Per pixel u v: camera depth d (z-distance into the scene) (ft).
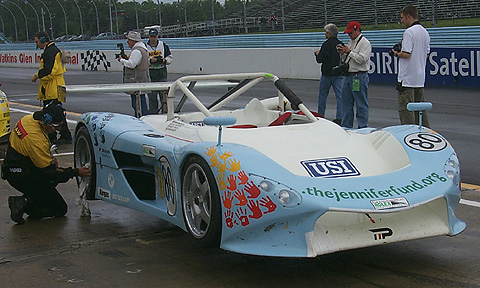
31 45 114.83
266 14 106.01
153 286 11.51
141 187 15.33
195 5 125.80
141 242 14.29
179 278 11.91
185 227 12.72
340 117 31.96
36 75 28.22
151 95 31.17
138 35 31.24
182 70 79.71
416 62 24.32
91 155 16.56
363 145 13.85
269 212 10.87
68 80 70.49
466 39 46.26
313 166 12.30
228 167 11.34
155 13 130.72
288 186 11.02
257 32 100.37
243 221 11.10
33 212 16.34
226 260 12.89
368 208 10.85
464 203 17.21
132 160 15.75
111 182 15.78
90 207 17.81
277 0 106.22
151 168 15.28
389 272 12.05
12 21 159.22
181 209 12.85
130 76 31.37
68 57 28.63
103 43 95.20
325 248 11.06
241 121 16.52
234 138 13.35
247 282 11.62
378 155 13.39
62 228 15.64
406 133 13.82
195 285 11.52
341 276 11.86
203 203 12.12
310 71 61.16
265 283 11.55
